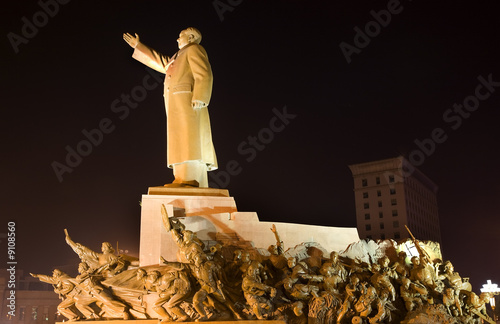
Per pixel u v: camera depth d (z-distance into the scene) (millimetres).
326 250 20688
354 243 21375
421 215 76938
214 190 20406
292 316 17328
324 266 18625
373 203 74688
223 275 17328
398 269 20438
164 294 16656
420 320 18812
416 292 19828
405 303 19344
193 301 16438
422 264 20781
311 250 20312
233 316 16719
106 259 19516
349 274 19234
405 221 71875
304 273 18219
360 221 75062
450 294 20141
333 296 17891
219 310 16625
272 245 19391
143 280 17781
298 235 20406
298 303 17391
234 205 20141
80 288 18312
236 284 17422
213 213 19766
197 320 16422
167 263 17062
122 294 18125
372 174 75562
